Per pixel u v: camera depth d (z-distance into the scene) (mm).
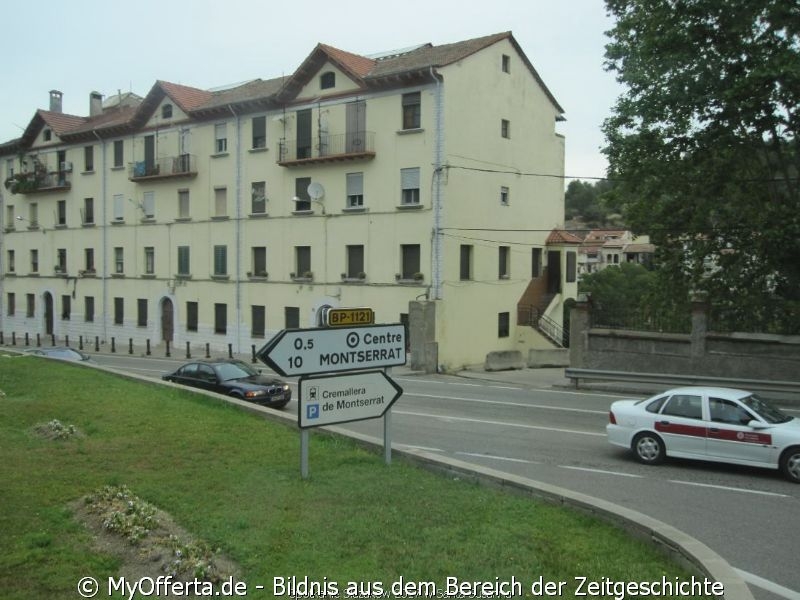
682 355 23484
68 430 11867
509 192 35156
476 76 32500
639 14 21875
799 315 22469
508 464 12859
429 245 31141
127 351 41781
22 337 53688
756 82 18938
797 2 18938
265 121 36906
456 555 6719
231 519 7598
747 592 5703
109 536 7062
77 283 48562
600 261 107500
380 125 32406
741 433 12156
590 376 24156
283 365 9312
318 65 34438
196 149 40344
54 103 53969
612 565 6602
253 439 11922
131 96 53156
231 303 39000
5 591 5793
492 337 34406
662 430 12852
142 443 11414
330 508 8039
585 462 13109
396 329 10461
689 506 10117
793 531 8930
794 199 22031
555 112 38875
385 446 10500
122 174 44750
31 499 8094
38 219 51656
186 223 41062
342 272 34062
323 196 34531
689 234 24906
